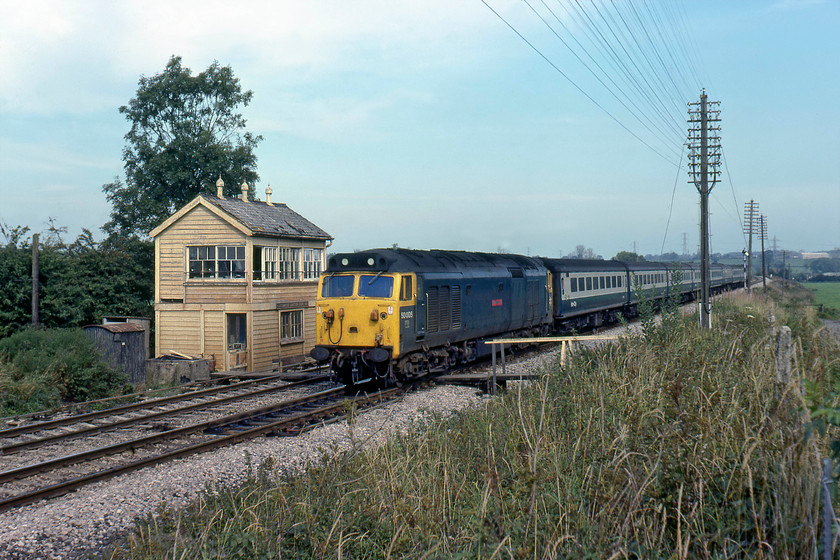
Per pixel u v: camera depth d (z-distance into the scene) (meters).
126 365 20.00
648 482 5.12
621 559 4.53
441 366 17.11
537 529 5.06
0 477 8.75
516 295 21.06
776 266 196.75
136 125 36.19
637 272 35.88
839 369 8.75
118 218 35.12
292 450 9.97
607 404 7.79
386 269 14.80
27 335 18.12
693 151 25.14
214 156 35.34
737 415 6.35
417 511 5.52
